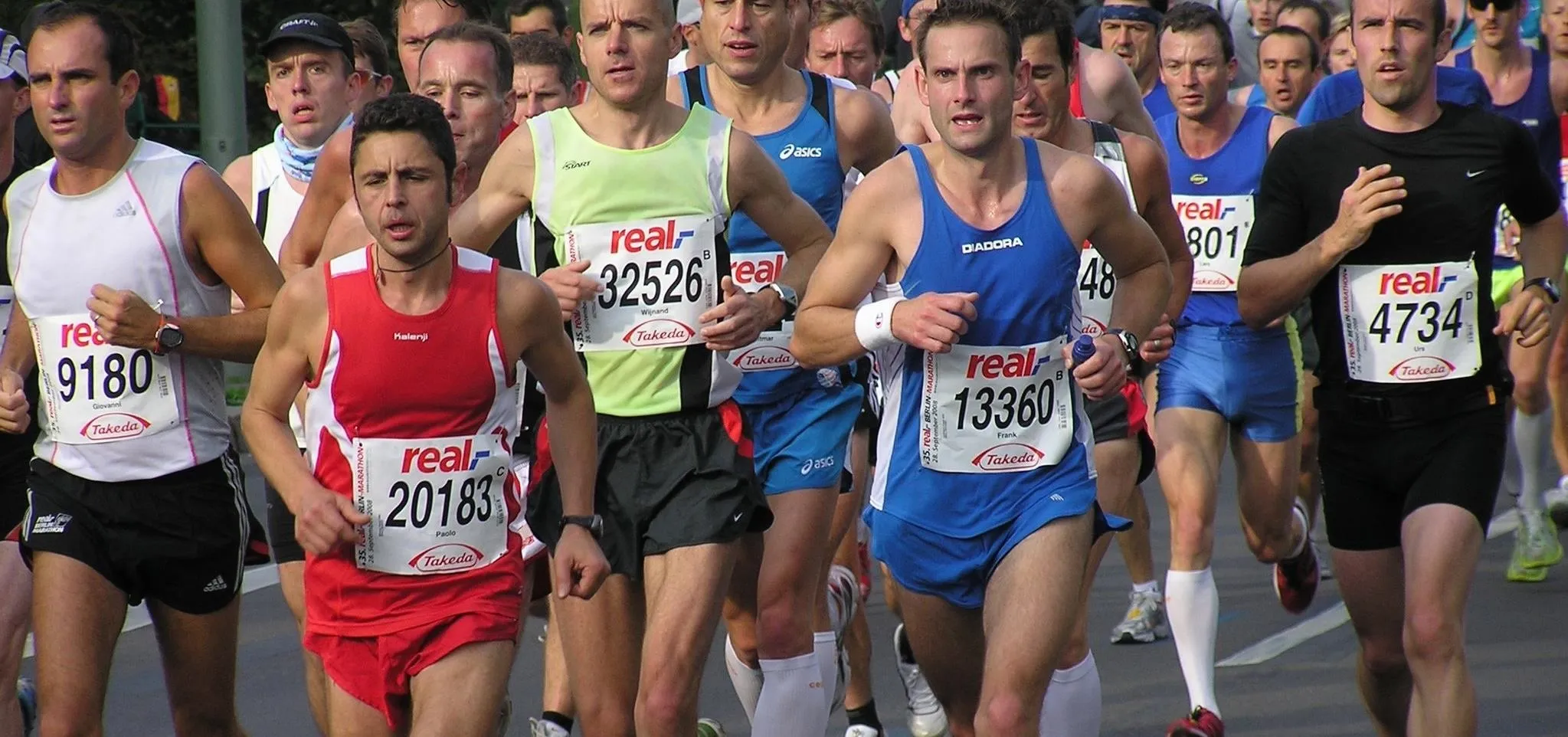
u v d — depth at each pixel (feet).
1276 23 130.11
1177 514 80.74
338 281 52.95
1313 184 66.13
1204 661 77.10
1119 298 59.88
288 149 79.41
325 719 71.56
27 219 61.41
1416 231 64.39
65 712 59.11
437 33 71.31
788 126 71.92
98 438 60.54
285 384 54.03
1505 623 96.17
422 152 51.75
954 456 57.82
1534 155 65.10
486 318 53.26
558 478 57.21
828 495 67.72
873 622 100.53
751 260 69.82
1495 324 66.03
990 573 58.18
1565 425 112.68
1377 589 66.59
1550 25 108.17
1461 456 63.52
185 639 62.34
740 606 68.90
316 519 52.42
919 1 93.97
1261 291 65.92
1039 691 55.42
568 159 62.69
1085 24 110.22
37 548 59.98
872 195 57.52
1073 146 72.02
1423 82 63.93
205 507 61.52
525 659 92.94
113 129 60.70
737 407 63.98
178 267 60.95
